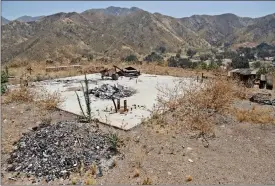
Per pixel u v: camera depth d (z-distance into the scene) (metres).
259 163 6.75
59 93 12.37
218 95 10.75
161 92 13.14
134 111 10.15
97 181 5.91
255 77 14.89
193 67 22.92
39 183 5.87
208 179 6.00
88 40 172.38
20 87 13.06
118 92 13.00
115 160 6.72
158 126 8.67
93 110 10.28
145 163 6.58
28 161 6.59
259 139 8.09
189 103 10.62
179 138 7.95
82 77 17.56
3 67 21.38
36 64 22.53
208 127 8.60
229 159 6.91
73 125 8.16
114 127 8.58
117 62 25.14
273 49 179.75
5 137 7.77
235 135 8.34
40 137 7.55
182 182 5.88
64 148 6.95
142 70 20.44
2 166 6.48
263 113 9.91
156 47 188.00
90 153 6.87
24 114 9.60
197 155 7.04
